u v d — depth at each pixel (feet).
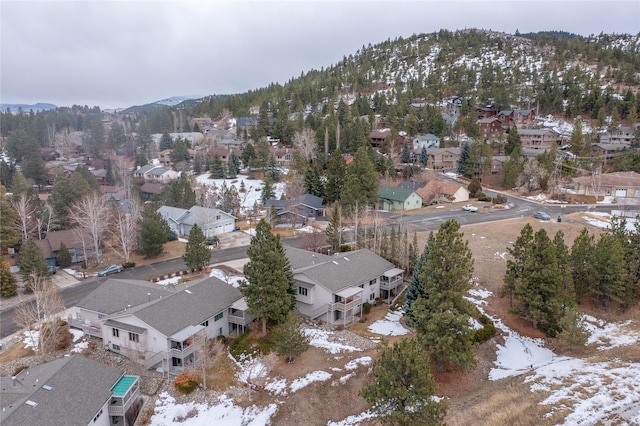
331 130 369.09
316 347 121.08
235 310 132.98
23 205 203.10
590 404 85.92
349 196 232.12
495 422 83.92
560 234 138.21
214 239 212.02
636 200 260.42
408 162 361.92
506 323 131.75
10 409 82.43
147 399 105.09
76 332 132.87
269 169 342.64
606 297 137.28
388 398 80.48
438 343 102.22
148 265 189.88
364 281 144.56
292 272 139.95
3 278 157.38
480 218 233.55
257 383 106.83
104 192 315.58
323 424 94.48
